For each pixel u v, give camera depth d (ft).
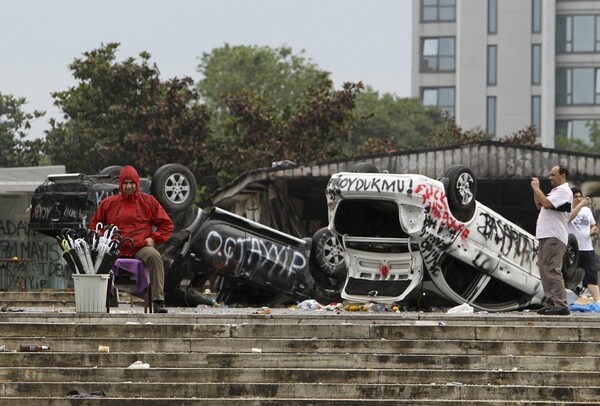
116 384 100.42
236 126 371.76
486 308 151.02
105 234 125.29
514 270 150.71
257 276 160.97
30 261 231.71
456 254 145.69
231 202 303.27
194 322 116.37
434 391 100.78
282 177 263.08
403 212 142.00
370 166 161.48
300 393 100.58
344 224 148.46
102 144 358.23
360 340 110.63
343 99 371.15
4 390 99.86
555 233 134.21
